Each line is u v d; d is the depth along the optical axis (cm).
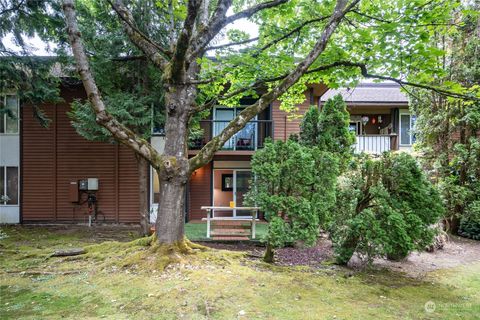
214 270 505
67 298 403
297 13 728
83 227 1104
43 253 624
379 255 593
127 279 460
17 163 1186
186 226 1046
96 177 1184
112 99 809
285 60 677
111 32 798
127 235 947
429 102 1039
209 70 665
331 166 579
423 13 534
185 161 564
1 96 979
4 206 1181
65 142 1188
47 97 894
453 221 1011
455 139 1034
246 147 1182
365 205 613
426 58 586
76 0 786
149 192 1187
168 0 635
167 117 577
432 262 684
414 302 436
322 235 870
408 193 580
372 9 625
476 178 973
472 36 956
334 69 722
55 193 1181
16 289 437
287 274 531
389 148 1385
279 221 544
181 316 350
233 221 873
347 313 383
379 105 1395
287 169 558
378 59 638
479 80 940
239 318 350
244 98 1247
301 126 929
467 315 391
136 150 562
